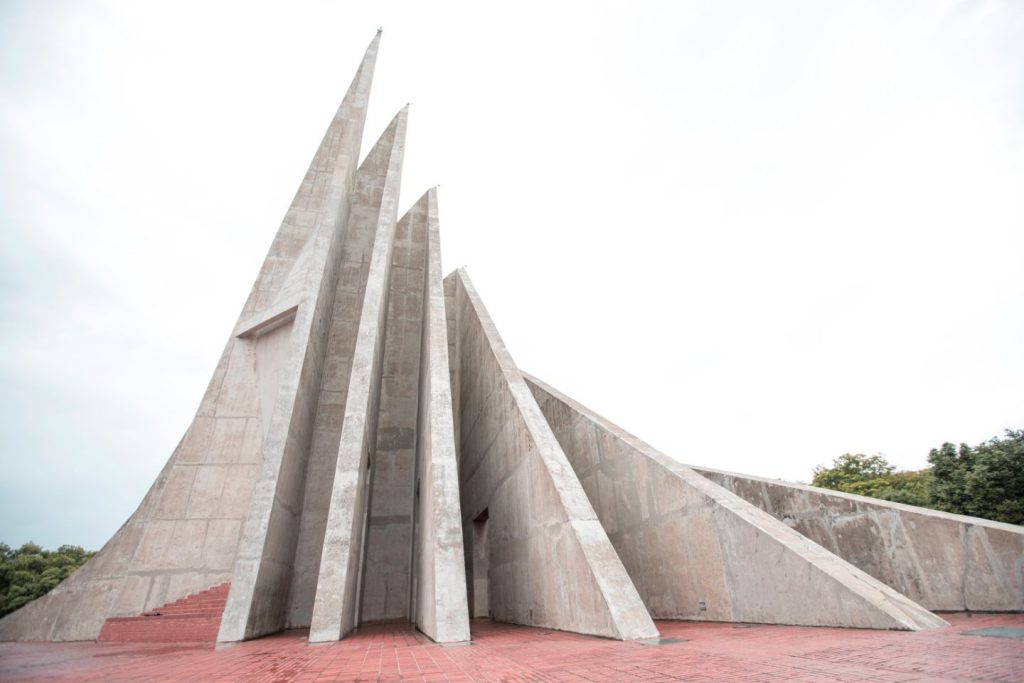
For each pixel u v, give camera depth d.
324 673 3.11
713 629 4.62
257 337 12.03
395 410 12.58
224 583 9.10
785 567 4.57
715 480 7.44
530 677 2.64
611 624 4.16
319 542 9.59
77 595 9.88
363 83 15.84
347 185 13.32
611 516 7.64
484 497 9.21
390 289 14.46
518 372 8.02
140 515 10.51
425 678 2.78
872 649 2.87
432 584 5.39
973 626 3.60
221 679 3.08
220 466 10.40
